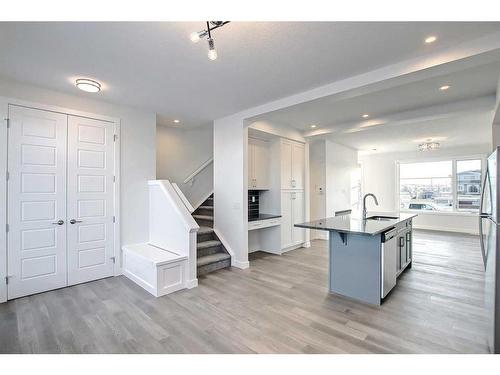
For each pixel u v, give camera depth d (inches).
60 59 96.2
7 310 104.7
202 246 161.9
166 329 90.7
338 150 272.4
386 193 344.2
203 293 122.7
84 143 135.8
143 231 158.6
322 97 123.0
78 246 133.8
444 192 306.7
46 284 123.8
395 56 94.7
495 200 72.9
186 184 217.5
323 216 249.0
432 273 150.3
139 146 156.9
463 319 97.1
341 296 119.0
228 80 115.4
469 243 231.8
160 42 85.2
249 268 161.9
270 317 99.4
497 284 71.9
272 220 189.9
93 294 121.0
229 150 171.2
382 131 215.5
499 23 75.1
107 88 124.0
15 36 81.0
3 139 113.0
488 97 136.3
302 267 163.8
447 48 88.7
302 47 88.5
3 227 112.9
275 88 124.3
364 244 113.6
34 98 121.0
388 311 104.0
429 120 170.9
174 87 122.9
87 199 136.7
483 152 278.2
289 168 206.8
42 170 123.0
